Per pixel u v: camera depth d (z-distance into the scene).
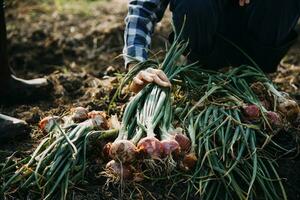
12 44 2.51
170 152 1.38
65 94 1.98
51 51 2.48
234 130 1.53
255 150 1.45
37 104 1.92
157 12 1.66
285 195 1.41
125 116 1.52
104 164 1.50
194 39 1.73
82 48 2.52
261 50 1.81
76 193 1.44
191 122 1.51
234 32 1.85
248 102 1.61
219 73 1.72
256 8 1.73
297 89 2.04
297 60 2.39
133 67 1.61
